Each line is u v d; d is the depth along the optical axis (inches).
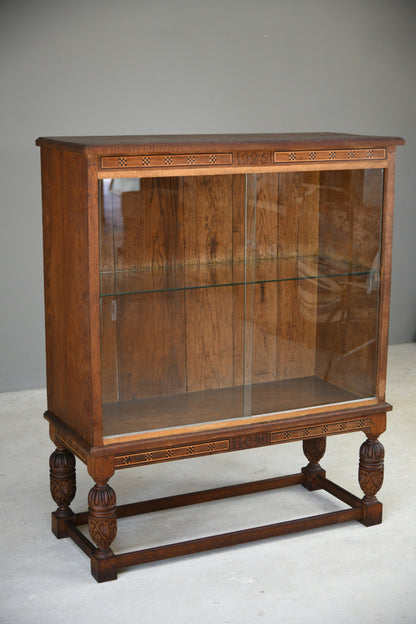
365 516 126.6
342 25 214.4
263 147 109.0
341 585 110.1
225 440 115.6
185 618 102.6
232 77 204.2
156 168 104.3
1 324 190.2
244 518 129.3
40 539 123.3
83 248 103.6
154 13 192.5
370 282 120.9
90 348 104.7
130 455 110.0
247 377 116.5
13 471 147.9
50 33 183.6
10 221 187.2
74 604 105.7
